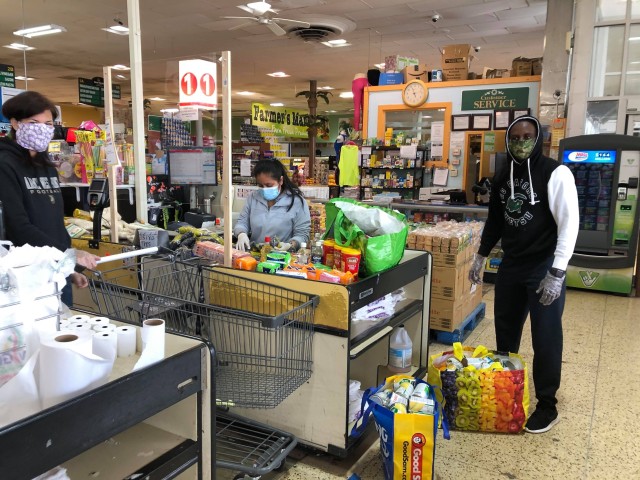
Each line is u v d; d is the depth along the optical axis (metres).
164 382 1.21
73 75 14.92
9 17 8.92
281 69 13.70
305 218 3.32
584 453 2.45
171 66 3.41
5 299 1.06
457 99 7.62
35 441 0.94
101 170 3.55
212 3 8.02
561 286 2.50
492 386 2.58
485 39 10.30
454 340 3.89
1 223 1.97
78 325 1.21
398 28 9.48
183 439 1.38
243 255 2.55
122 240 3.17
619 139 5.44
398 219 2.61
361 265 2.41
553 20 6.56
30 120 2.33
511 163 2.66
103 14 8.74
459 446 2.50
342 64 13.03
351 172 8.02
